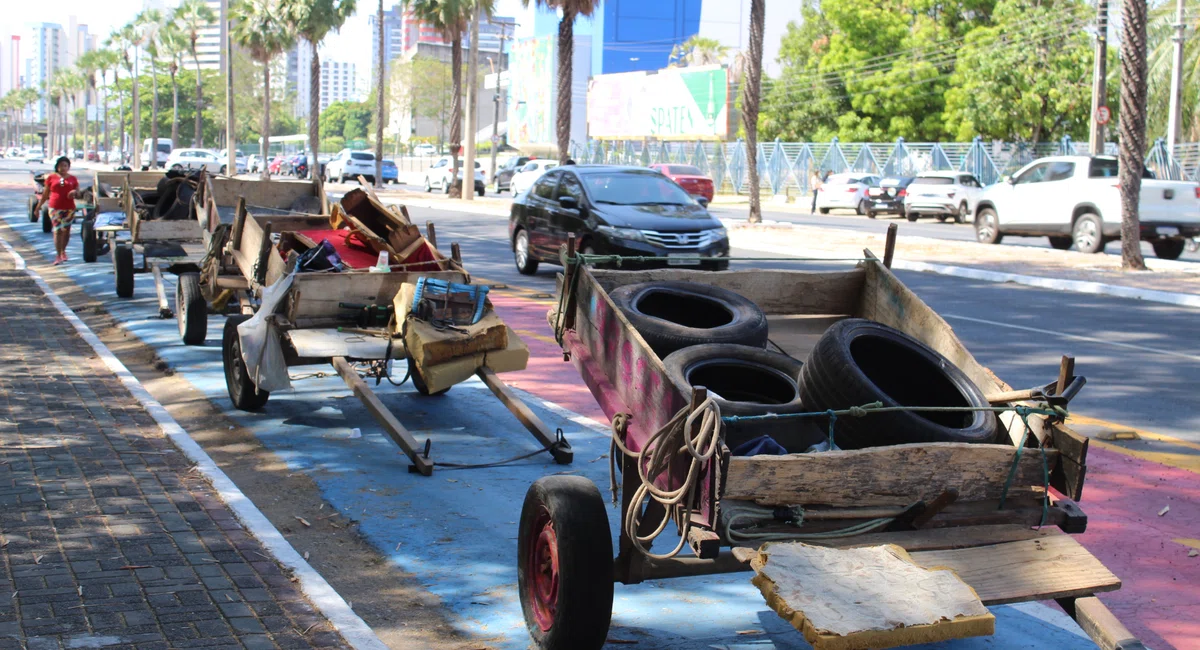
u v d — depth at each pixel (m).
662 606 5.45
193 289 11.88
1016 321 15.02
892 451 4.39
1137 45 21.16
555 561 4.62
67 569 5.37
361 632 4.79
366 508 6.83
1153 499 7.18
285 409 9.38
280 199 14.23
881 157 52.84
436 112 107.81
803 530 4.35
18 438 7.74
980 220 28.12
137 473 7.02
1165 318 15.40
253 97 123.56
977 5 57.53
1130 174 21.48
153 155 86.06
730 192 64.44
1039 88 49.69
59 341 11.83
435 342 7.93
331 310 8.61
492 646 4.94
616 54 107.62
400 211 10.48
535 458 8.02
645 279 6.82
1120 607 5.49
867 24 59.38
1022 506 4.67
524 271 19.47
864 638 3.67
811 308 7.19
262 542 5.86
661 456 4.49
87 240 19.66
